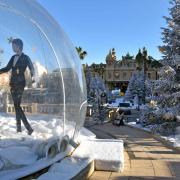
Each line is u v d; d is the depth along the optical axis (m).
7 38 5.12
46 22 6.10
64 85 6.17
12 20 5.25
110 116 19.98
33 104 5.47
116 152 7.03
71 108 6.55
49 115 5.77
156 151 9.30
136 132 14.05
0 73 5.07
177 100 15.48
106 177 6.24
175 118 15.12
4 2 5.18
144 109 17.08
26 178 5.12
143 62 86.56
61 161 6.09
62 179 5.01
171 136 13.19
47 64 5.72
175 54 15.66
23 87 5.30
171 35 16.06
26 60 5.32
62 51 6.34
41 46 5.66
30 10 5.72
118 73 112.44
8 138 5.24
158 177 6.45
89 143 7.67
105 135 12.77
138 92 56.31
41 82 5.56
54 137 5.93
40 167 5.39
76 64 7.06
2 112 5.21
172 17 16.12
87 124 17.23
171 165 7.50
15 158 5.09
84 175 5.87
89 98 20.95
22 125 5.38
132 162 7.70
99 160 6.61
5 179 4.67
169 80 15.46
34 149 5.51
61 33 6.66
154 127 14.11
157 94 16.09
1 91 5.13
